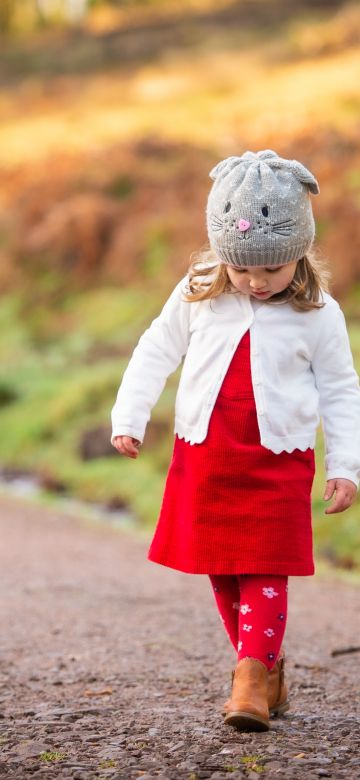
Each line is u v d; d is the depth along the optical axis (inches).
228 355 157.6
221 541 155.3
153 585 358.9
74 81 1612.9
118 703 187.3
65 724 165.5
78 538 488.7
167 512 162.4
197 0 1914.4
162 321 166.6
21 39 1889.8
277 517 154.3
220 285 159.6
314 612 320.5
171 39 1705.2
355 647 251.0
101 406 735.7
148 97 1457.9
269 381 156.2
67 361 888.3
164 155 1216.2
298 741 150.2
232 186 155.9
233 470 155.2
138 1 1955.0
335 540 468.4
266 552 153.8
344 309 799.1
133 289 1019.9
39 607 305.4
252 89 1390.3
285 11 1708.9
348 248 854.5
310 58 1486.2
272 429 155.3
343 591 373.7
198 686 205.0
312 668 227.1
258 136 1183.6
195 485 157.1
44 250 1113.4
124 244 1069.1
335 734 156.2
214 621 291.4
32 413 754.8
